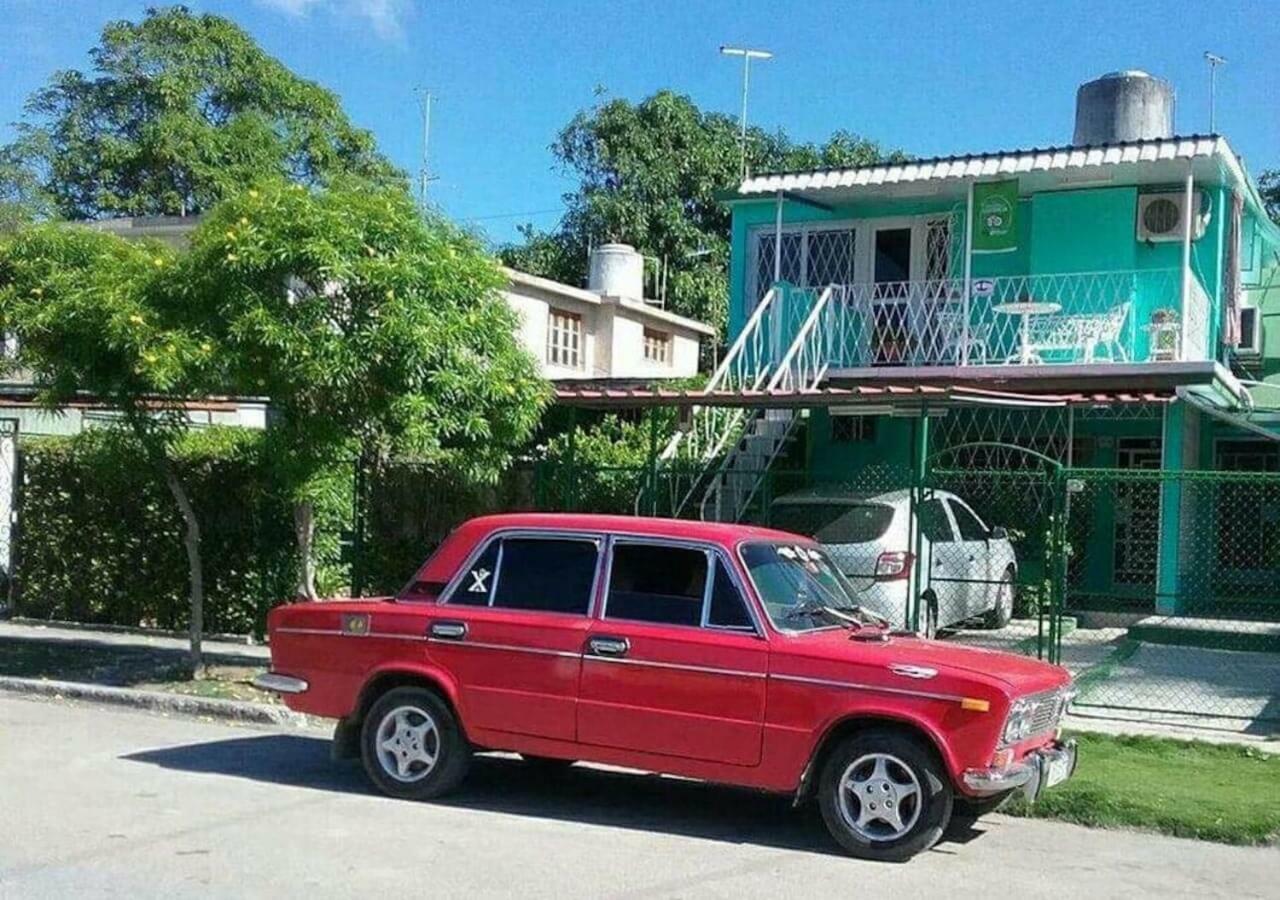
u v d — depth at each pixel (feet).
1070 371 54.90
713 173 113.80
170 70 114.21
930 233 65.51
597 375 89.40
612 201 110.93
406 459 48.73
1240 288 63.57
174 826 25.25
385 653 27.96
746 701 24.76
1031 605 57.88
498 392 38.70
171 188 112.06
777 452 58.65
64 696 40.75
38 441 55.52
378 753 28.17
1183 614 56.80
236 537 51.60
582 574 26.91
